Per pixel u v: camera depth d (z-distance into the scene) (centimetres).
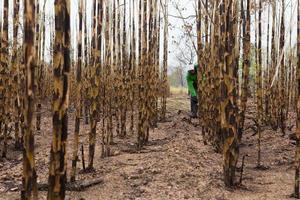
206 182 573
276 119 1058
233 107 559
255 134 1034
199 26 932
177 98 1939
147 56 863
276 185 588
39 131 1086
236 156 558
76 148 567
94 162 705
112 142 873
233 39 570
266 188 571
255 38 1018
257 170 684
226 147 558
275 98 1060
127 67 1106
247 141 969
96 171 643
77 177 611
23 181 285
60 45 328
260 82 1022
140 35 912
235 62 625
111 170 644
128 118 1263
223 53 583
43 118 1313
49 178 330
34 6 280
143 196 521
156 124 1166
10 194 552
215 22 745
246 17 710
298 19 522
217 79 766
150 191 539
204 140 860
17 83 837
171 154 736
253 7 869
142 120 831
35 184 290
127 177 601
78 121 567
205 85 888
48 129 1123
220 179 592
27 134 282
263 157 789
